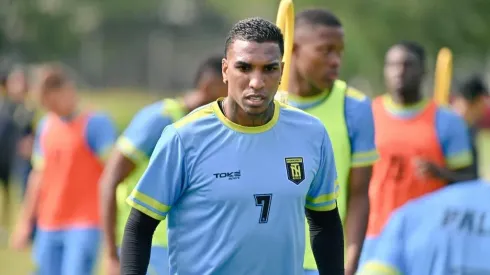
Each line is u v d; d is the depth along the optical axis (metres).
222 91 23.14
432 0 100.56
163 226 22.23
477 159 28.70
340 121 20.44
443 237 14.73
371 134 20.53
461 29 101.94
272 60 14.49
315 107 20.56
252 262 14.95
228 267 14.97
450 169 27.39
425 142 27.14
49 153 31.95
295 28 20.41
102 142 31.59
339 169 20.39
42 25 186.75
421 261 14.85
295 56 20.53
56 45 190.75
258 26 14.61
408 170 27.09
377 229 26.69
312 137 15.48
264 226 14.91
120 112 140.00
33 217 33.94
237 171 14.91
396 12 101.62
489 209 14.70
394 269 15.01
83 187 31.62
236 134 15.02
